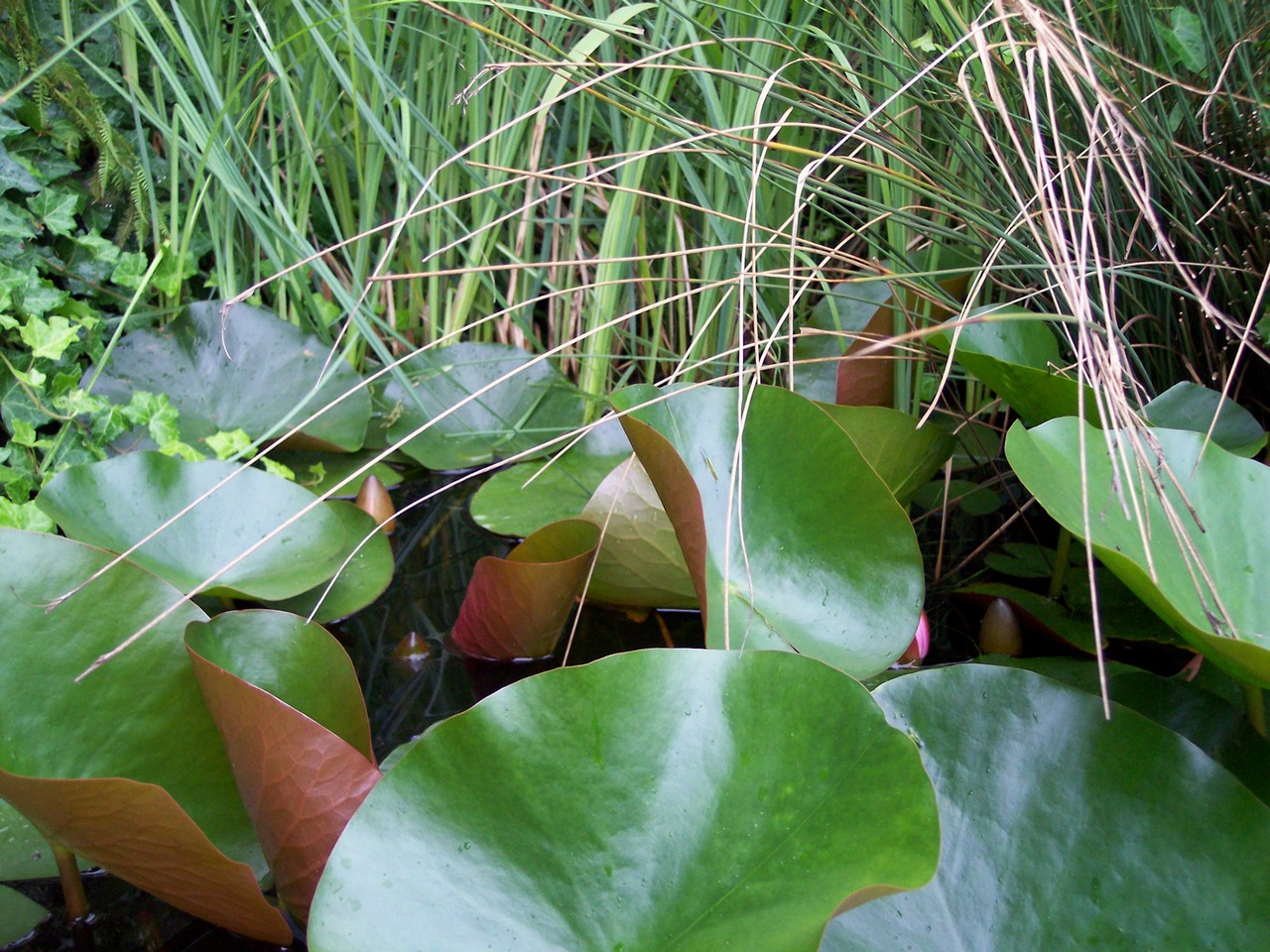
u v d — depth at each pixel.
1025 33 0.99
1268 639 0.75
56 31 1.31
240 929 0.75
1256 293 1.02
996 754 0.73
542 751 0.69
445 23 1.40
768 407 0.90
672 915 0.65
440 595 1.11
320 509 1.07
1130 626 0.98
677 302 1.50
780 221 1.32
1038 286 1.07
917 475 1.08
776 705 0.69
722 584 0.86
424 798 0.68
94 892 0.79
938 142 1.11
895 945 0.68
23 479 1.16
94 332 1.31
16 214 1.25
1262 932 0.66
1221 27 1.10
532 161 1.32
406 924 0.65
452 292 1.52
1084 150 1.04
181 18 1.21
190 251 1.42
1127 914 0.68
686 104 1.40
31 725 0.76
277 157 1.49
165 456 1.03
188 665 0.80
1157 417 0.98
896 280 0.99
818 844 0.65
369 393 1.36
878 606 0.85
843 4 1.15
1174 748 0.71
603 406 1.42
